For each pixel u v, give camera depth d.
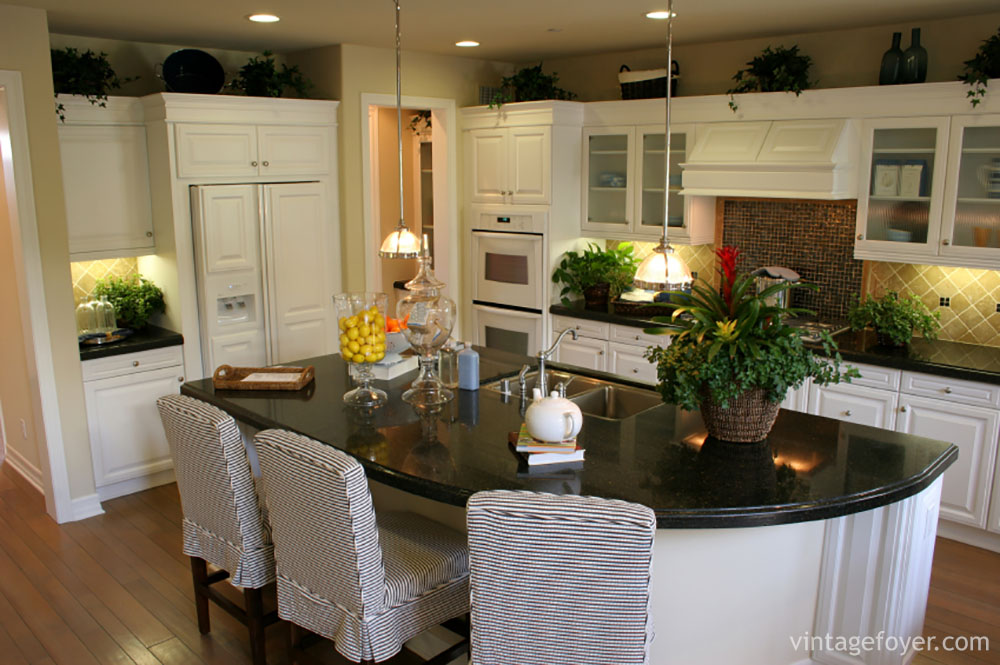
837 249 4.79
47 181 4.11
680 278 2.82
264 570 2.89
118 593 3.69
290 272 5.14
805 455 2.73
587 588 2.00
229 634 3.37
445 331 3.33
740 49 5.01
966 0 3.72
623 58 5.57
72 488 4.43
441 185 5.96
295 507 2.44
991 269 4.01
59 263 4.21
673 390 2.79
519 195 5.57
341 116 5.22
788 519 2.33
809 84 4.78
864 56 4.55
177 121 4.55
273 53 5.46
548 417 2.60
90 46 4.73
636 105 5.19
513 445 2.81
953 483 4.03
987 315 4.32
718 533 2.58
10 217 4.16
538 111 5.34
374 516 2.35
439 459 2.69
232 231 4.84
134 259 5.13
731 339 2.70
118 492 4.72
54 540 4.20
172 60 4.61
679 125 5.02
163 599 3.64
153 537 4.24
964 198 4.04
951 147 4.02
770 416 2.83
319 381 3.68
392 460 2.68
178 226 4.67
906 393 4.10
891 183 4.27
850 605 2.78
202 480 2.86
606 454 2.74
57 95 4.30
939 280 4.45
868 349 4.29
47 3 3.79
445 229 6.00
